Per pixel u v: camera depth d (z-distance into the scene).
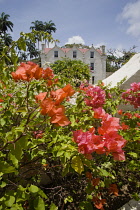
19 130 0.78
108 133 1.00
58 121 0.80
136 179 2.48
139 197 2.09
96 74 29.89
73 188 2.14
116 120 1.10
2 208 0.77
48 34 1.60
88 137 0.94
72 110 1.53
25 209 1.02
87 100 1.99
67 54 29.16
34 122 1.20
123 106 3.97
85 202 1.39
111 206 2.28
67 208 2.04
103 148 0.91
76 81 2.18
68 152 0.95
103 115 1.16
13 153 0.75
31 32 1.54
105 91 2.24
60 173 1.91
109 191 1.92
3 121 1.15
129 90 2.44
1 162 0.75
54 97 0.93
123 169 2.28
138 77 4.20
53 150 1.03
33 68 1.04
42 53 28.42
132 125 2.04
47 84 1.41
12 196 0.81
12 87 1.72
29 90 1.21
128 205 2.08
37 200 0.80
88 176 1.53
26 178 1.83
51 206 0.93
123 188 2.61
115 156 0.95
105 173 1.22
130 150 1.86
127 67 6.10
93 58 29.67
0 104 1.35
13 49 1.42
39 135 1.41
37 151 1.16
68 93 0.93
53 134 1.08
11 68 1.51
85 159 0.96
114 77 5.86
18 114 1.52
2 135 0.92
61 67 14.20
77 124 1.37
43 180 2.64
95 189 1.64
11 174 1.46
